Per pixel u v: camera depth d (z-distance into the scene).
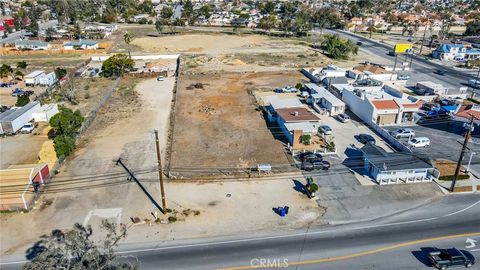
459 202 42.16
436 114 68.44
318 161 49.66
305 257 33.75
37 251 34.56
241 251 34.59
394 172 45.44
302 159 51.06
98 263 24.62
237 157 52.75
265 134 60.44
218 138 59.09
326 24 189.62
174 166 50.34
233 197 43.16
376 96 67.12
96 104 75.69
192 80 93.00
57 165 49.50
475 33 161.75
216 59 114.56
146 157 52.84
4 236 36.81
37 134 61.62
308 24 164.75
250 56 119.50
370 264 32.91
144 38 151.12
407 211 40.53
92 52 126.50
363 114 66.75
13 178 43.22
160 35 158.50
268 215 39.91
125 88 87.38
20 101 71.56
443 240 35.84
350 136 59.84
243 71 101.75
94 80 94.44
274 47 135.88
